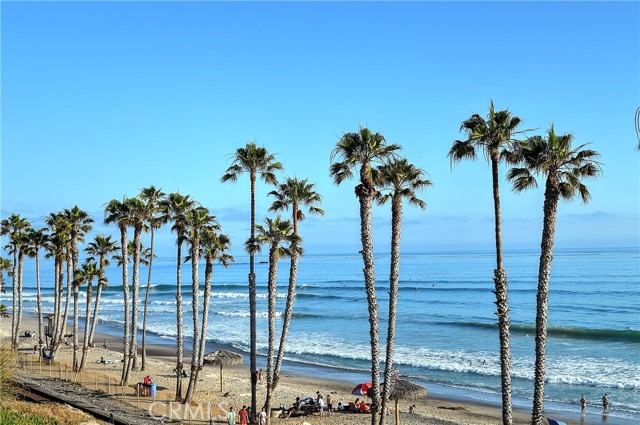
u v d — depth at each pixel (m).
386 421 38.19
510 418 22.22
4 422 24.94
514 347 66.56
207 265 43.31
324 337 77.94
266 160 35.00
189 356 65.94
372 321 27.70
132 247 54.22
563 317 88.81
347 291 145.75
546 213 21.66
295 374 56.53
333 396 46.41
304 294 133.88
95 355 60.56
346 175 27.95
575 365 56.22
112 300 137.50
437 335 76.62
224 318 100.25
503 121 21.88
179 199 39.94
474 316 93.62
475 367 56.59
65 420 27.91
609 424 38.88
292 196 34.66
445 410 42.62
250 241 35.16
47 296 155.75
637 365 55.50
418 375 54.47
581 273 174.62
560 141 21.22
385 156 27.12
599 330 72.94
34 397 34.59
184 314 106.81
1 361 31.31
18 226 60.16
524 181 22.80
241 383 49.44
